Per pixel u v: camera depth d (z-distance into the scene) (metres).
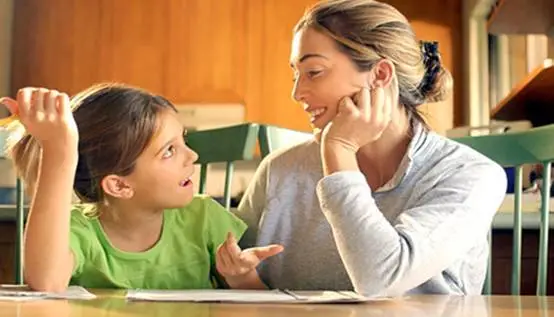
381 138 1.28
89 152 1.28
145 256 1.33
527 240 1.96
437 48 1.37
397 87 1.25
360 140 1.09
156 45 4.45
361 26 1.21
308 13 1.25
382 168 1.31
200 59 4.44
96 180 1.29
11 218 1.96
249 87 4.42
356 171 1.07
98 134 1.27
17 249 1.55
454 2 4.27
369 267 1.01
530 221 1.91
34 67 4.43
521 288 1.95
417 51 1.29
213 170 3.76
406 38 1.26
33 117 1.01
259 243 1.42
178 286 1.36
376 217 1.03
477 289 1.26
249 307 0.78
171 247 1.37
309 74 1.22
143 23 4.45
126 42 4.45
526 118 3.44
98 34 4.45
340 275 1.33
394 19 1.25
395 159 1.30
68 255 1.08
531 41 3.69
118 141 1.27
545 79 2.69
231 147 1.68
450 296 1.00
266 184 1.47
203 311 0.73
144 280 1.33
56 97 1.02
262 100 4.41
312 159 1.42
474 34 4.06
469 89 4.09
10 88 4.41
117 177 1.28
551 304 0.86
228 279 1.27
